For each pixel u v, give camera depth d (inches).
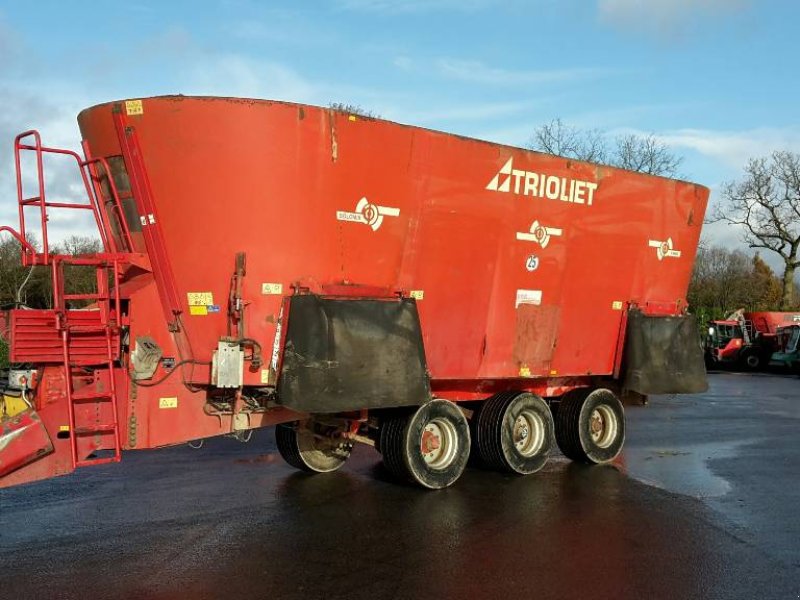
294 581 208.7
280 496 303.0
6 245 1227.2
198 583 206.7
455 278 312.3
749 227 1916.8
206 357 261.7
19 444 228.5
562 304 355.3
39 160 242.8
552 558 230.7
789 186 1860.2
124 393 250.1
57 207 249.9
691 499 308.7
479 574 215.9
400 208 290.0
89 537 247.8
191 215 256.4
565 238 351.3
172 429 257.1
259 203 257.3
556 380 383.9
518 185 329.7
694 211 409.7
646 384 378.9
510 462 339.6
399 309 280.1
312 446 343.0
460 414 322.3
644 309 389.1
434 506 289.0
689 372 395.5
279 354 260.4
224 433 269.0
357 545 240.4
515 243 331.6
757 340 1373.0
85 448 241.3
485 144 315.6
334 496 303.3
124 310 263.9
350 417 313.3
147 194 257.8
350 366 263.7
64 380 245.4
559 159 345.1
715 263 2453.2
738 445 453.7
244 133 253.9
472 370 322.7
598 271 366.9
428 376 288.8
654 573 218.8
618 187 371.6
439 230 303.7
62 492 309.1
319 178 266.1
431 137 297.1
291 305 257.6
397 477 315.6
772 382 1031.0
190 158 253.9
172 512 278.5
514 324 336.2
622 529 262.7
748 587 209.2
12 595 197.8
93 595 198.1
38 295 1153.4
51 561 223.9
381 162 282.0
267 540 245.0
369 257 282.8
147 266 261.3
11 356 236.8
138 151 256.4
